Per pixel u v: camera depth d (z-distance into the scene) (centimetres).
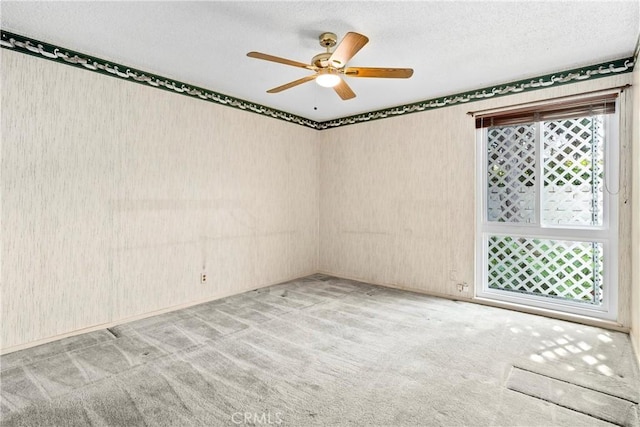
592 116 290
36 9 209
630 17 214
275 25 228
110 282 286
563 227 308
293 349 242
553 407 173
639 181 224
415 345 249
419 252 394
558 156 323
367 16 215
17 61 238
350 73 231
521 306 325
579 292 319
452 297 369
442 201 375
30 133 244
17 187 239
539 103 311
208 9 209
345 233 468
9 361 222
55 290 256
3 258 233
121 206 292
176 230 332
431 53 268
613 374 205
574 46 255
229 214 380
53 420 164
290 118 452
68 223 262
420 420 164
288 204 451
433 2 200
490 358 228
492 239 373
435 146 380
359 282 445
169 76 321
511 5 203
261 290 402
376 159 433
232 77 323
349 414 169
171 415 167
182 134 335
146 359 226
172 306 329
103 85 280
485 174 358
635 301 242
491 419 164
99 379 200
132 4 204
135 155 301
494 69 300
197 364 219
